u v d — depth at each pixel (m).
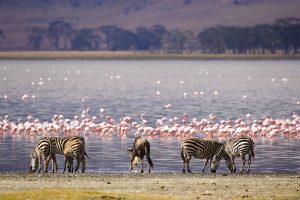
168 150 145.88
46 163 113.50
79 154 113.06
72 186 96.38
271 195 90.44
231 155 115.94
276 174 113.00
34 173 111.81
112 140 163.75
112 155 138.00
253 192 92.88
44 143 113.06
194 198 86.62
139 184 98.88
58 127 177.50
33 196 83.31
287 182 102.62
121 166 123.81
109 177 106.44
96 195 84.69
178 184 99.19
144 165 125.81
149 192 91.75
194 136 170.50
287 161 130.88
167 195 89.00
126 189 94.19
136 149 114.25
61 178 104.81
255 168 122.25
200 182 101.44
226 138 168.62
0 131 176.88
